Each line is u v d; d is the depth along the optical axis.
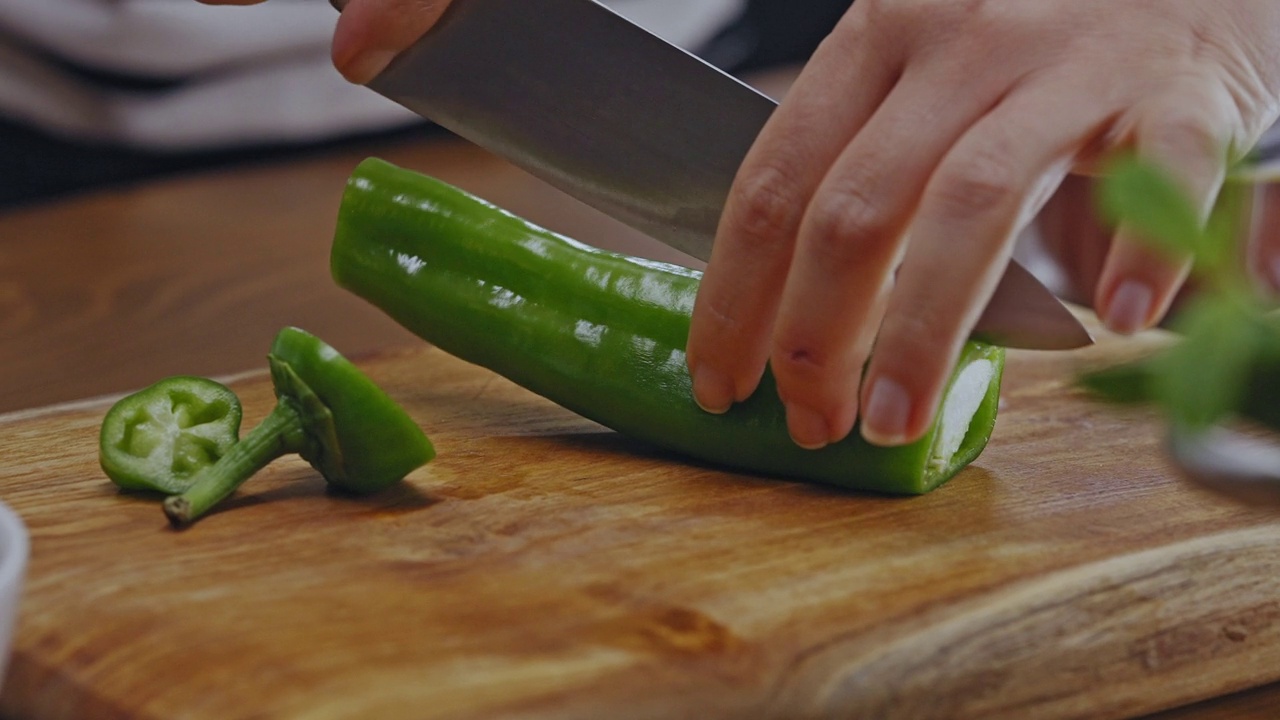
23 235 0.94
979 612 0.57
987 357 0.64
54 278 0.87
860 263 0.58
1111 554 0.59
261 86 1.14
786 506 0.62
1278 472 0.52
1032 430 0.68
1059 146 0.57
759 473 0.65
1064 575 0.58
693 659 0.55
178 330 0.81
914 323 0.57
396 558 0.59
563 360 0.66
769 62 1.56
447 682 0.54
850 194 0.58
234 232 0.94
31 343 0.80
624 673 0.54
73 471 0.65
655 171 0.66
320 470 0.63
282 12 1.11
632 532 0.61
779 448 0.64
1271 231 0.65
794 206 0.59
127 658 0.55
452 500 0.63
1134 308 0.55
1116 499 0.62
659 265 0.67
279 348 0.62
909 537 0.60
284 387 0.62
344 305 0.84
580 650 0.55
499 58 0.66
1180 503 0.62
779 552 0.59
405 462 0.63
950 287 0.57
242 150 1.21
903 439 0.58
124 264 0.89
